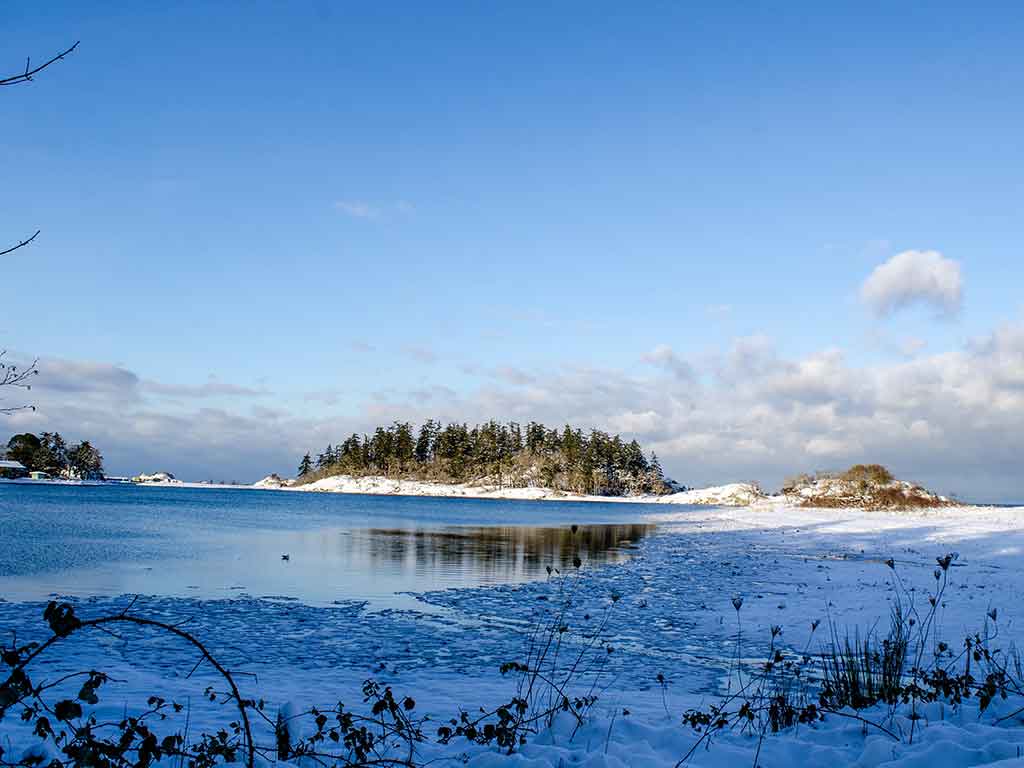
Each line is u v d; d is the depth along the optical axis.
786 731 6.31
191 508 68.50
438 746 6.11
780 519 57.53
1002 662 10.05
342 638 13.17
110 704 7.94
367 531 41.25
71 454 159.75
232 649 12.13
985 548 28.42
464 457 154.88
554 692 9.27
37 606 15.73
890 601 16.16
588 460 150.50
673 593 18.45
